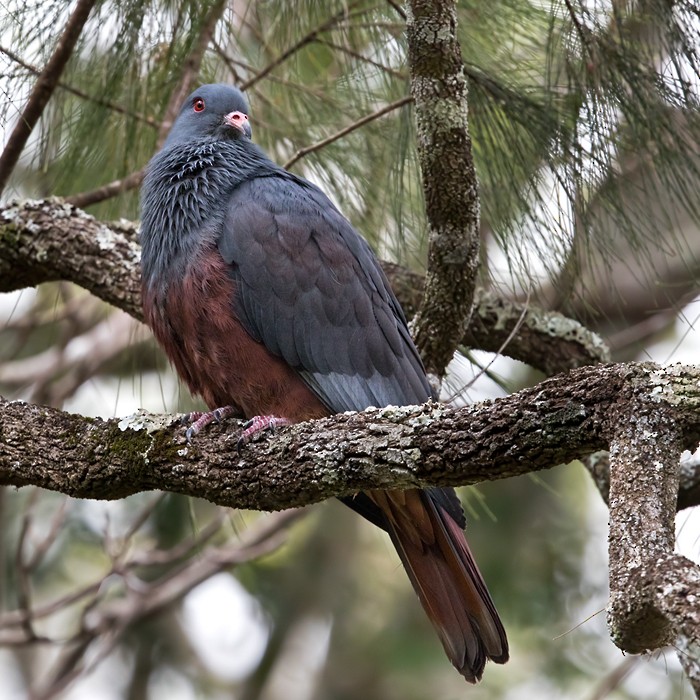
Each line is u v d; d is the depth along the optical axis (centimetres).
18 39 899
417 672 1473
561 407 602
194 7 923
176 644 1580
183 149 972
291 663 1525
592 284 1057
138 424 754
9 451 773
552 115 902
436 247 845
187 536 1515
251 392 902
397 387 918
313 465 686
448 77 791
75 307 1301
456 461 641
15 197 1095
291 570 1567
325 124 1041
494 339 1023
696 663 464
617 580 516
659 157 878
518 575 1434
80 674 1230
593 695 1183
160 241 921
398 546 845
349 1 958
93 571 1589
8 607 1563
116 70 935
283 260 905
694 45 820
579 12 859
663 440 564
